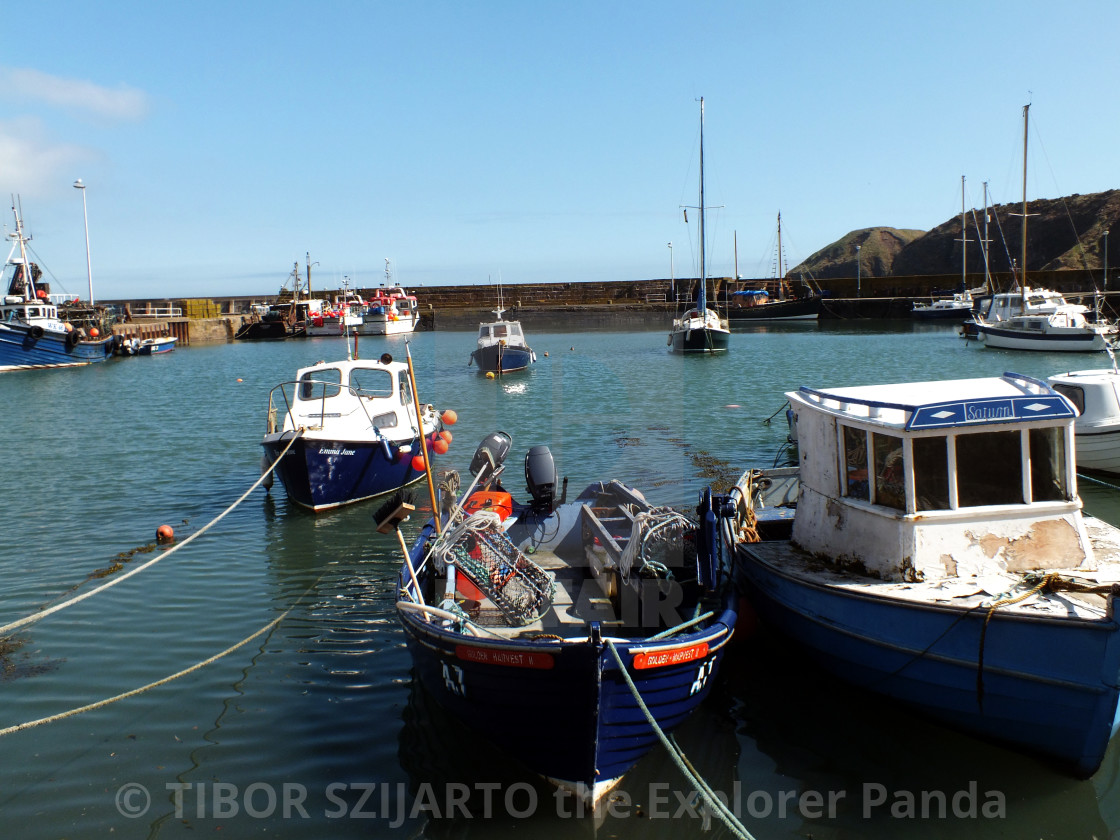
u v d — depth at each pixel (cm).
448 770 645
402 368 1512
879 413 712
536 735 601
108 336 5262
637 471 830
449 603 676
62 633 886
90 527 1291
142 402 2919
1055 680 576
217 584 1035
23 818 581
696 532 714
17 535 1248
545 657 557
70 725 702
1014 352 4088
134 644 859
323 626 906
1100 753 584
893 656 655
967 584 654
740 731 701
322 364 1463
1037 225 11400
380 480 1443
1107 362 3575
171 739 682
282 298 8731
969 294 6350
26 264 4741
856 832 571
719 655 670
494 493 832
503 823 582
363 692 761
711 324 4366
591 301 7800
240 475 1659
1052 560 661
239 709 730
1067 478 665
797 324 6650
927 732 683
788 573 740
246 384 3509
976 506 668
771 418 2038
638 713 596
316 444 1320
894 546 681
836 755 665
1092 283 6112
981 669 607
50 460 1838
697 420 2108
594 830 577
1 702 739
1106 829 570
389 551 1164
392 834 569
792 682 780
